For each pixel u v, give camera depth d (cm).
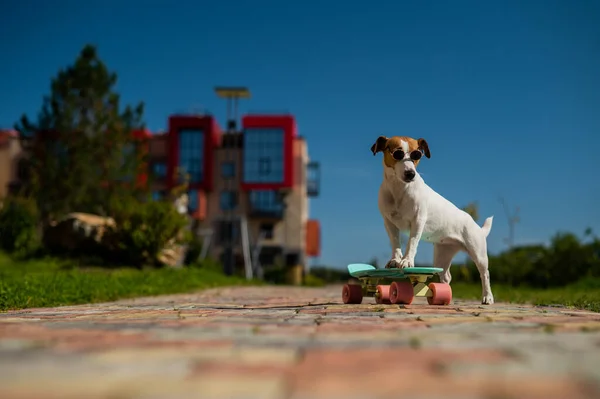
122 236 2045
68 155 2591
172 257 2153
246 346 273
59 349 264
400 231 644
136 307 666
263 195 4016
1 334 327
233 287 1783
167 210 2117
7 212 2131
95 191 2611
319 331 335
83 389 184
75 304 772
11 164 3850
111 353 252
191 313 514
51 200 2539
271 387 186
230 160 3997
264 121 3962
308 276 4116
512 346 268
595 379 196
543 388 183
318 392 179
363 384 190
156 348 266
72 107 2583
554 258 2066
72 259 2039
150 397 174
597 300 817
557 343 278
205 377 201
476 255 682
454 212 671
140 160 2752
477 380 195
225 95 3297
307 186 4478
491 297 695
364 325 372
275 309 570
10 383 194
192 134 3938
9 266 1795
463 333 321
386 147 615
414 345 273
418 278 627
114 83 2684
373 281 662
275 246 3972
